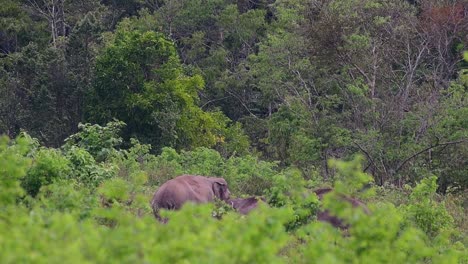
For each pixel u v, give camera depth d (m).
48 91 57.88
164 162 36.72
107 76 54.34
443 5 55.03
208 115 57.38
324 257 12.95
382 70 48.50
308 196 20.14
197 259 12.05
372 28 49.66
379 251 14.38
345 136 43.56
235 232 12.95
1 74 60.88
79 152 26.69
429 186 25.78
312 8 55.09
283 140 48.97
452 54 54.00
